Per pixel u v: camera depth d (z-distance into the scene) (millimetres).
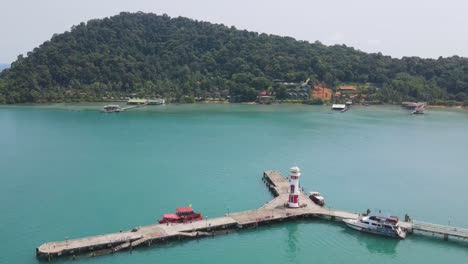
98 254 77875
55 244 78188
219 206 105688
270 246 84000
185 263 76312
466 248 83688
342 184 125562
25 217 96438
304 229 91812
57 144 180750
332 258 79625
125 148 173500
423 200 112250
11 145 177750
